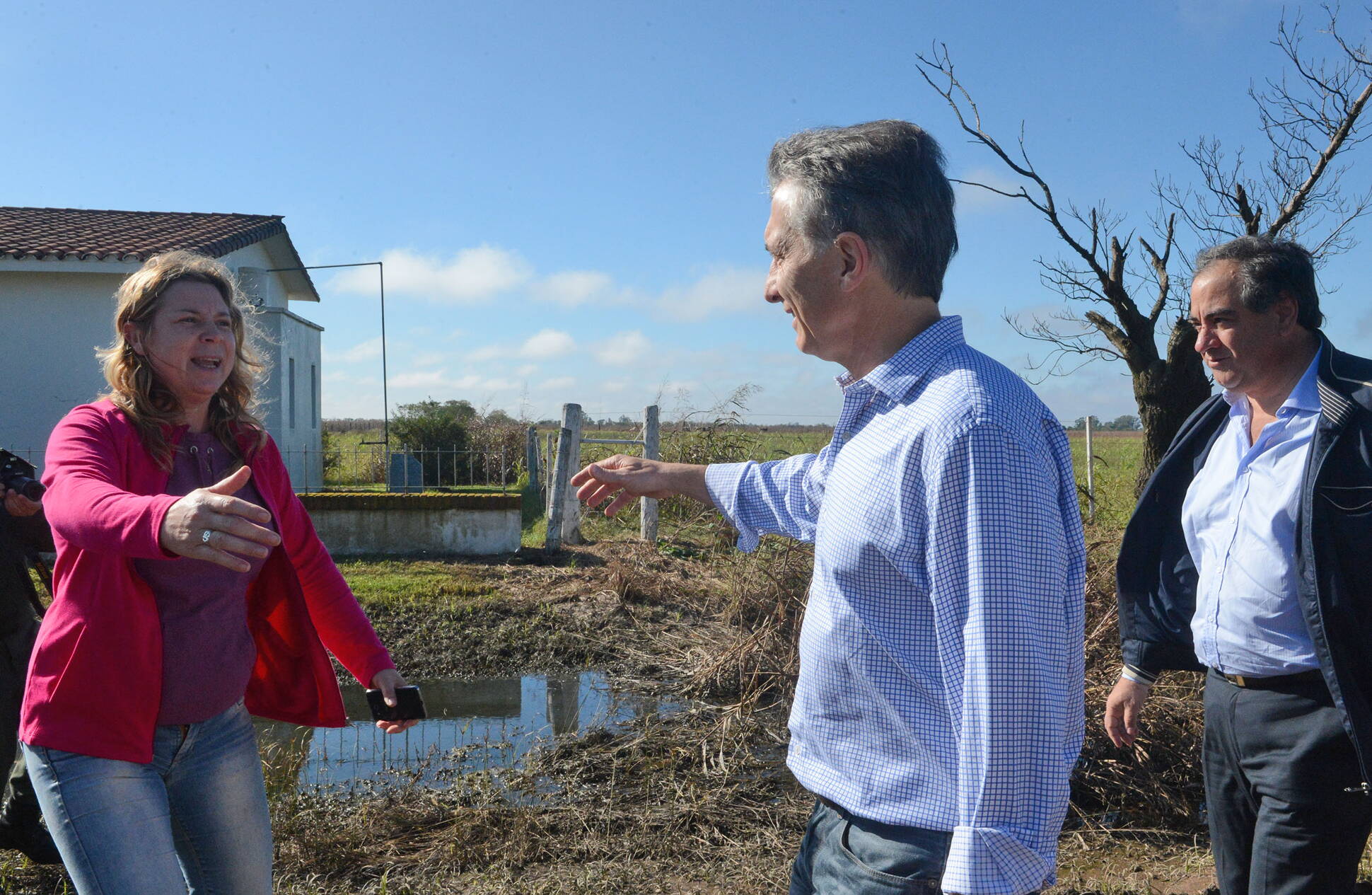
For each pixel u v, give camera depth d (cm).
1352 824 241
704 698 630
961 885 141
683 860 397
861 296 172
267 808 234
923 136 173
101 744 203
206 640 216
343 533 1055
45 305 1183
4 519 313
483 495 1062
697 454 1226
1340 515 230
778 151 180
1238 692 257
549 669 709
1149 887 369
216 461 235
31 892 351
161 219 1569
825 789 172
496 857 399
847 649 166
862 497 164
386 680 254
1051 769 145
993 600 146
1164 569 288
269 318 1438
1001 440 150
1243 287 254
